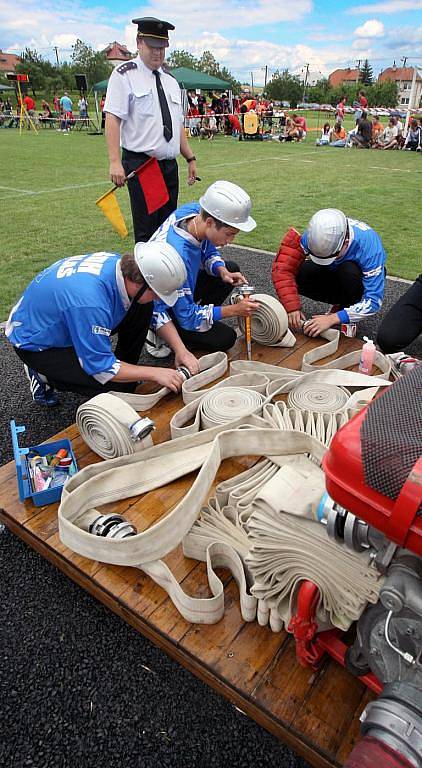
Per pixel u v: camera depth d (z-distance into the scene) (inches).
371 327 146.3
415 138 661.3
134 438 75.7
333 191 353.4
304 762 56.0
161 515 71.4
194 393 92.3
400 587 38.8
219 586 58.7
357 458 36.4
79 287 83.6
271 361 109.4
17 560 79.1
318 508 44.9
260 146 693.3
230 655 55.8
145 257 82.4
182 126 172.4
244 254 223.3
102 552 61.6
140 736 58.0
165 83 155.9
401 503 33.7
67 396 119.3
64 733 58.2
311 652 52.3
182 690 62.2
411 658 40.9
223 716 59.8
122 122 153.9
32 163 498.3
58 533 70.2
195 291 134.1
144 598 62.2
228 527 65.7
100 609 71.5
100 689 62.3
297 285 138.5
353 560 44.6
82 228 262.7
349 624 46.6
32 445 101.9
